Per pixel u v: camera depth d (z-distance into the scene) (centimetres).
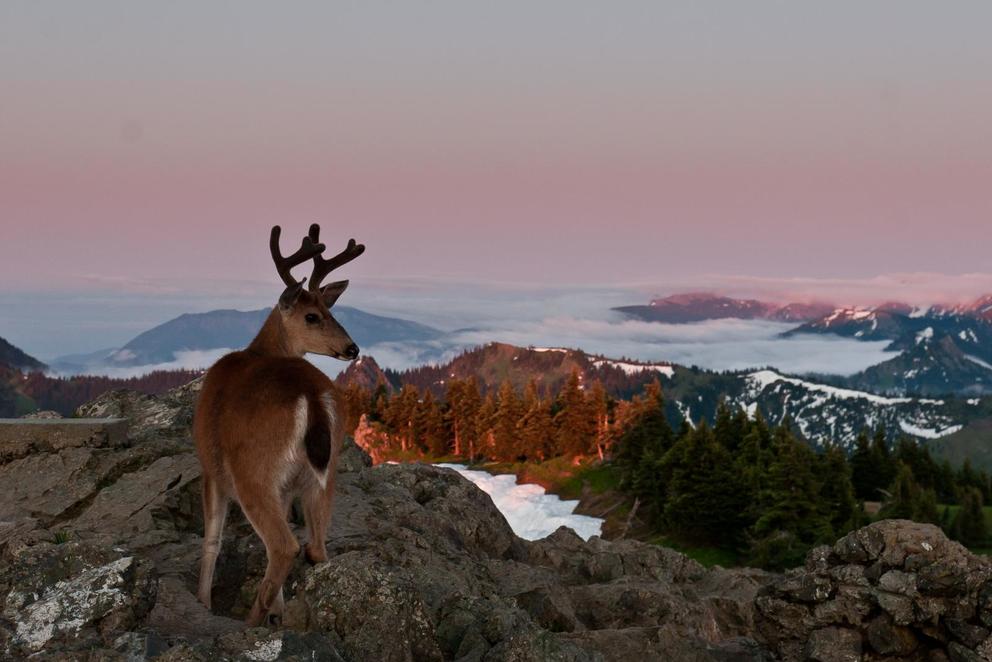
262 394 775
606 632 972
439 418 16112
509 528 1421
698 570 1483
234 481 778
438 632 831
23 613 732
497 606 881
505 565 1176
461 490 1438
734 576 1458
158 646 695
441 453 15975
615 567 1423
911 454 11812
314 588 778
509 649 771
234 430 776
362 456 1482
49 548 800
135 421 1489
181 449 1289
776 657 1038
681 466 9219
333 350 970
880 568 999
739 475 8531
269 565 755
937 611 956
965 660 936
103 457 1236
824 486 8750
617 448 11988
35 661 672
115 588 737
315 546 801
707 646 1015
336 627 757
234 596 973
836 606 1002
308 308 969
